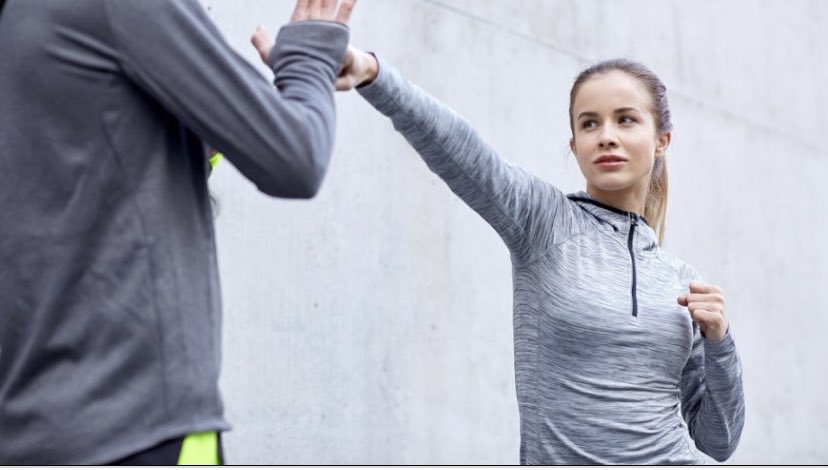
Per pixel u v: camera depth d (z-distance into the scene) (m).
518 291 1.77
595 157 1.82
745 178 4.78
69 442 1.02
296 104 1.12
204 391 1.06
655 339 1.73
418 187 3.30
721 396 1.87
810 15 5.39
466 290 3.41
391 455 3.13
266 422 2.82
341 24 1.21
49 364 1.06
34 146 1.08
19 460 1.04
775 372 4.80
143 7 1.06
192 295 1.07
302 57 1.18
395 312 3.19
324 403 2.97
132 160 1.07
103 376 1.03
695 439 1.99
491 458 3.42
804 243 5.11
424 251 3.30
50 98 1.08
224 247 2.78
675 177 4.39
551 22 3.85
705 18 4.66
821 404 5.08
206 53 1.07
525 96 3.70
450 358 3.34
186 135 1.13
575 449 1.69
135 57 1.06
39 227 1.07
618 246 1.79
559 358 1.72
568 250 1.74
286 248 2.92
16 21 1.11
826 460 5.03
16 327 1.08
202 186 1.13
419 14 3.38
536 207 1.71
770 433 4.72
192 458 1.04
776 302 4.86
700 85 4.60
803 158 5.18
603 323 1.70
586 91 1.86
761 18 5.03
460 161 1.57
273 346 2.86
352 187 3.11
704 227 4.50
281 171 1.08
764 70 5.01
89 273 1.06
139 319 1.04
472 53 3.54
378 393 3.11
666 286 1.80
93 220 1.06
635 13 4.27
